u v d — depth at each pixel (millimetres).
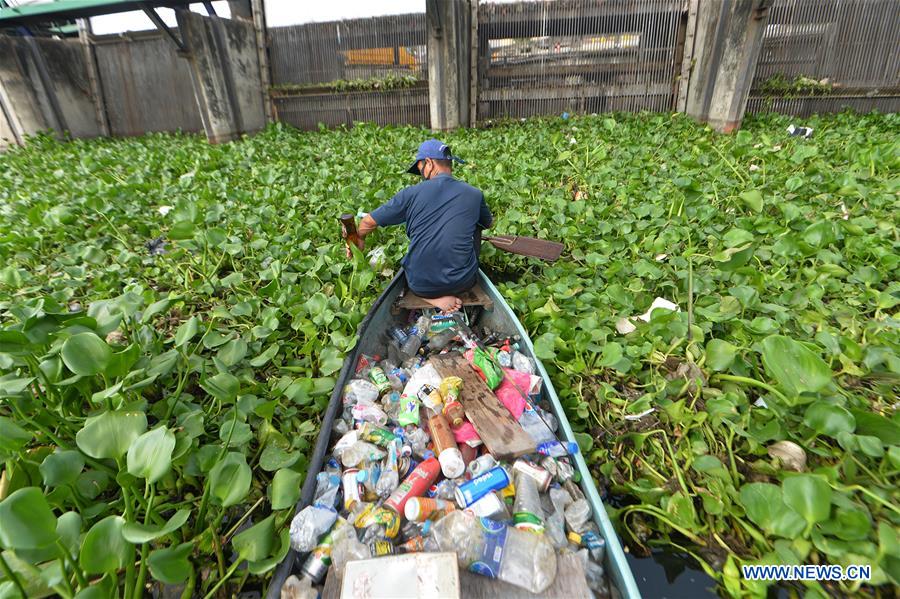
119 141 12227
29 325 1955
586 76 10594
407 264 3387
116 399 1993
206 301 3566
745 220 3928
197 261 3998
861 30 9125
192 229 3615
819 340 2445
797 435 2111
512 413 2240
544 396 2463
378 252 3955
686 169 5691
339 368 2500
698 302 3037
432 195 3262
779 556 1672
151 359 2219
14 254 4289
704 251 3826
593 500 1765
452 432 2141
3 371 2137
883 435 1887
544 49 10594
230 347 2430
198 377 2617
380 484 1938
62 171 7512
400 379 2676
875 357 2291
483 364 2465
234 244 3891
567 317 3008
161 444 1449
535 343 2576
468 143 8305
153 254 4375
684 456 2152
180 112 12742
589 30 10219
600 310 3104
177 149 9281
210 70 10102
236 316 3150
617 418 2422
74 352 1724
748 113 9875
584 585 1510
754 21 7809
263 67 11625
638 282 3268
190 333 2219
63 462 1576
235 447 2100
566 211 4824
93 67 12664
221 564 1728
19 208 5633
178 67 12195
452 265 3230
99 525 1302
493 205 5129
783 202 4320
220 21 10281
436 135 9594
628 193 5051
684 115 9672
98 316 2271
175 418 2223
